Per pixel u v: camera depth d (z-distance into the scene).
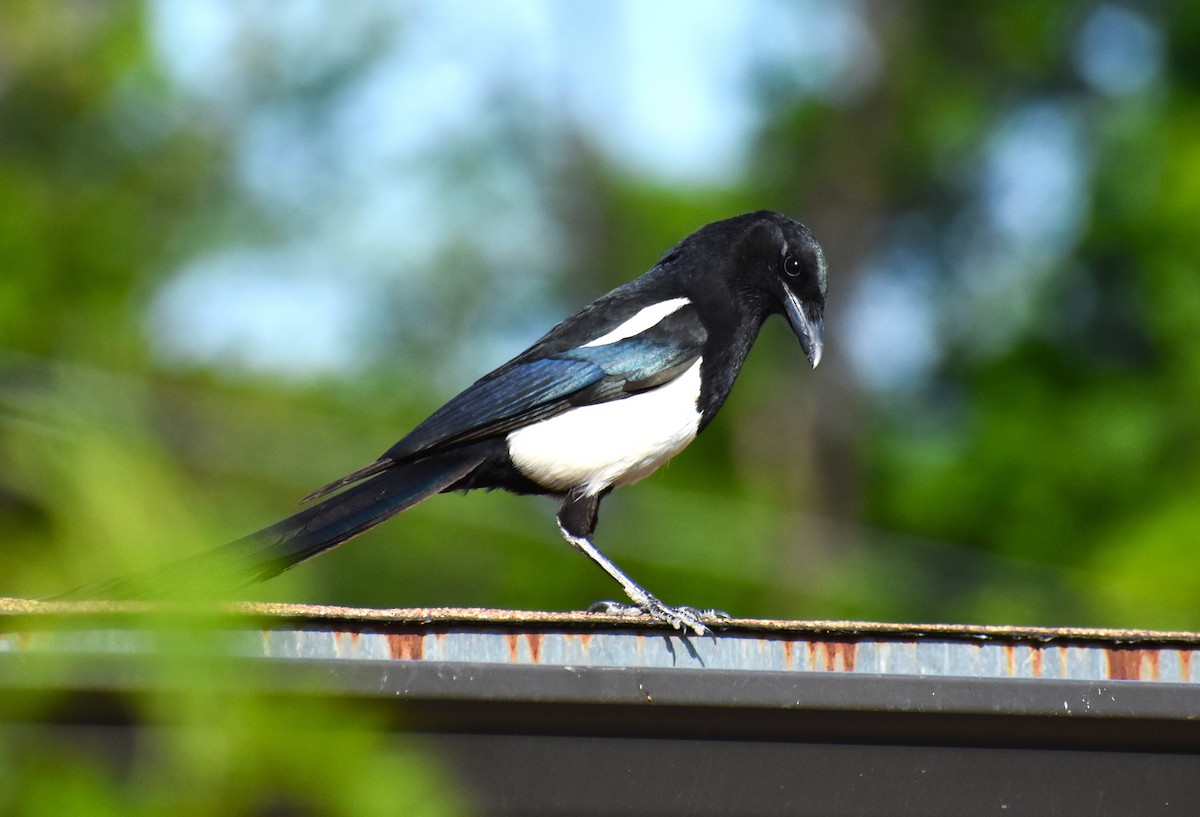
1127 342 20.53
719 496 22.02
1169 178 19.94
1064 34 22.64
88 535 3.38
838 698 3.73
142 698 3.28
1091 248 20.48
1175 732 3.92
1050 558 19.98
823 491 22.75
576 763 3.74
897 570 20.75
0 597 3.74
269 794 3.38
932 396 22.55
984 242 23.67
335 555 17.45
